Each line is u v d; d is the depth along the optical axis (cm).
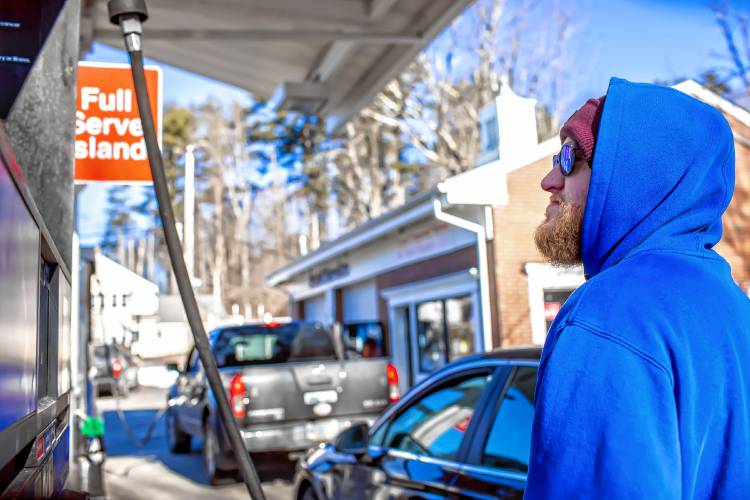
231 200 6097
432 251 1470
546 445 112
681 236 124
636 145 123
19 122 197
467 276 1327
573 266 142
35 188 197
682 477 109
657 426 106
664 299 114
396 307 1720
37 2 203
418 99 3038
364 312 1978
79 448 586
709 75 1823
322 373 791
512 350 345
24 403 101
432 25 585
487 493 296
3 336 85
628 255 124
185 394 993
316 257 2086
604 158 124
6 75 198
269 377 775
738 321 119
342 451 396
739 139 1291
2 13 201
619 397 107
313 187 4447
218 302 2912
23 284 103
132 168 398
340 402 792
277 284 2817
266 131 4700
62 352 164
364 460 396
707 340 114
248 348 902
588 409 109
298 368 786
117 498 775
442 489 322
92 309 758
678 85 1278
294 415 776
